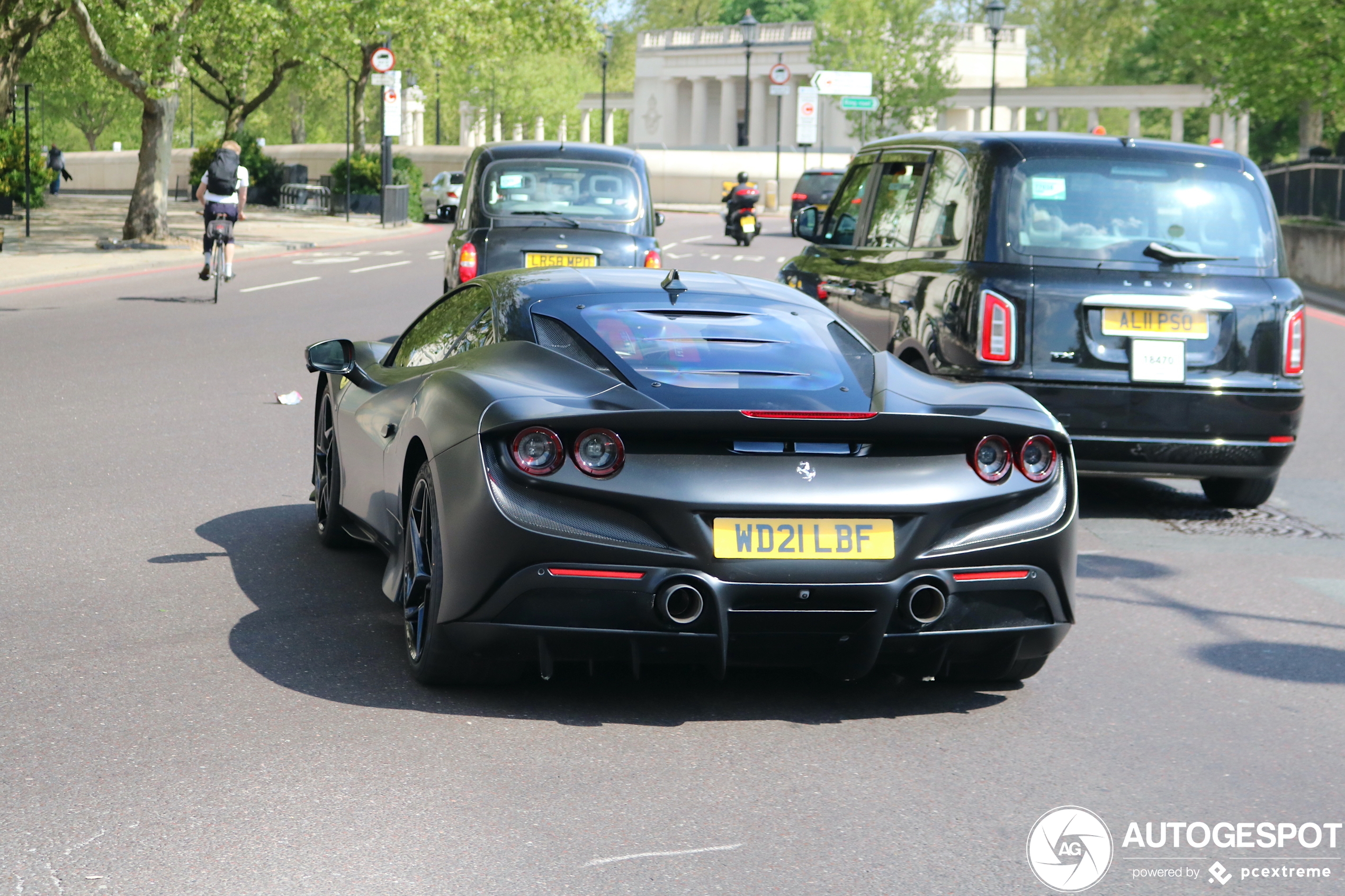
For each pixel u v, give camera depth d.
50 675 4.64
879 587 4.23
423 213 45.25
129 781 3.78
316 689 4.59
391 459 5.18
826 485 4.21
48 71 49.62
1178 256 7.74
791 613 4.22
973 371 7.66
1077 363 7.66
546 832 3.55
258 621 5.33
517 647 4.28
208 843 3.41
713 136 107.56
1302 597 6.41
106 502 7.33
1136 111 83.56
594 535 4.12
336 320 16.62
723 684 4.86
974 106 86.62
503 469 4.20
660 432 4.16
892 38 70.81
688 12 132.50
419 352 5.67
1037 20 105.50
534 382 4.45
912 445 4.36
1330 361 16.39
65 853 3.33
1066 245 7.76
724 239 41.22
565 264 13.27
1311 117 58.09
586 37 45.84
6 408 10.16
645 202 13.80
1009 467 4.42
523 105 80.69
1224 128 81.62
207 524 6.91
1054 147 7.96
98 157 63.47
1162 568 6.92
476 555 4.21
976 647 4.52
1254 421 7.78
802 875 3.36
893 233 8.99
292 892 3.17
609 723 4.40
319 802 3.69
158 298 18.72
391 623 5.38
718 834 3.58
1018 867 3.46
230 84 47.38
